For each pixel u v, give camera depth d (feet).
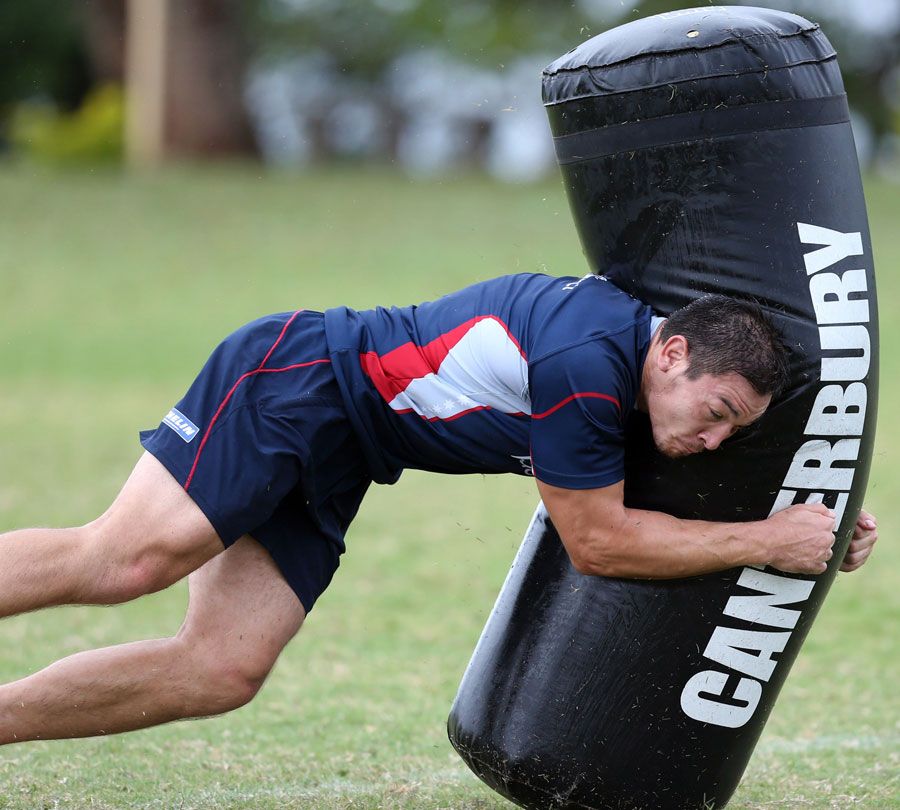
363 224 220.02
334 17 363.76
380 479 42.96
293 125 352.28
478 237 210.38
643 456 40.70
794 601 41.14
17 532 39.60
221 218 221.66
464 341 40.86
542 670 41.81
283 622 42.68
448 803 45.01
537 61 320.09
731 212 39.42
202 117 272.10
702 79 39.01
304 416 40.91
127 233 211.82
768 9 41.11
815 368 39.27
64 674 41.11
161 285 185.88
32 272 190.08
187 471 40.09
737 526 39.93
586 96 40.73
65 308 174.19
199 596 42.50
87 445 112.27
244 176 255.91
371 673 61.16
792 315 39.24
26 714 40.93
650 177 40.11
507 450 41.19
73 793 44.80
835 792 45.93
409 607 72.23
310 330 42.19
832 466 40.19
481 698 42.93
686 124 39.34
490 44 320.50
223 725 53.62
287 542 42.78
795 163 39.45
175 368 147.33
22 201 226.79
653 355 38.68
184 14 269.23
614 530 39.34
